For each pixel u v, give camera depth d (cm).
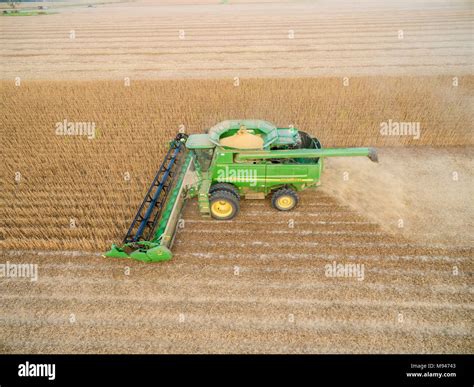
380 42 2569
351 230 808
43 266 739
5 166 1063
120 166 1044
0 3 7262
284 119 1311
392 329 591
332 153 762
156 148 1137
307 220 844
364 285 669
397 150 1140
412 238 779
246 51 2441
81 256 764
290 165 788
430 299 639
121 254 728
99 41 2991
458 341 571
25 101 1542
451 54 2169
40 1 7869
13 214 867
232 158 782
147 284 687
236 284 678
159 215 815
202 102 1471
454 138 1169
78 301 657
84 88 1666
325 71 1911
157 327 605
